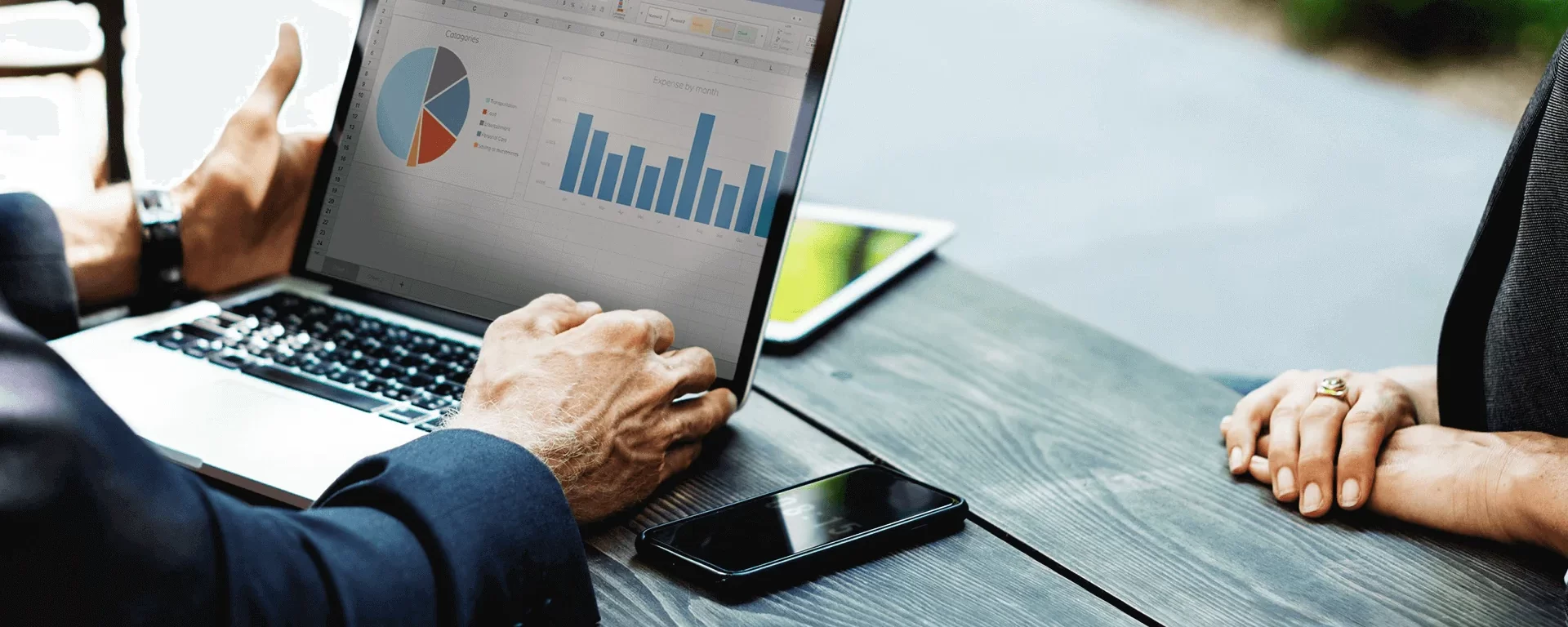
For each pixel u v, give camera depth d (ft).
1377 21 17.56
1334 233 11.14
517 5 2.95
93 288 2.91
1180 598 2.03
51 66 4.00
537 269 2.84
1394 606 2.03
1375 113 14.82
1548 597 2.07
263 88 3.37
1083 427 2.80
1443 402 2.61
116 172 4.00
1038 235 10.48
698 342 2.68
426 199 2.95
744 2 2.78
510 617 1.66
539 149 2.87
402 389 2.55
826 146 11.95
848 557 2.10
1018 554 2.17
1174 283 9.81
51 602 1.09
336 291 3.02
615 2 2.88
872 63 14.51
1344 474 2.39
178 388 2.43
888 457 2.59
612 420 2.12
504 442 1.81
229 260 3.29
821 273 3.67
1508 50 17.33
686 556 2.01
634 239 2.77
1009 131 12.89
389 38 3.03
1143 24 17.19
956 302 3.60
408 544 1.54
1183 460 2.64
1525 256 2.41
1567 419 2.39
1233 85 15.17
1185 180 12.13
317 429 2.30
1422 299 9.84
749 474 2.47
